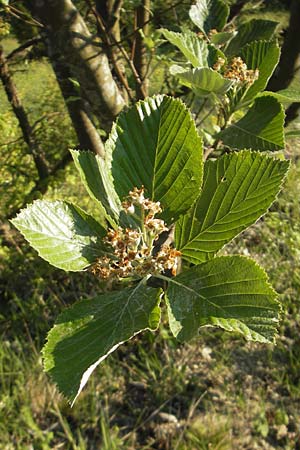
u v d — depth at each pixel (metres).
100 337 0.25
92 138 0.79
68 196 1.10
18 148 1.08
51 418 0.84
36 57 0.99
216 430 0.80
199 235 0.30
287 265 1.06
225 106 0.44
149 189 0.31
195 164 0.30
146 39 0.63
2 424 0.80
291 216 1.21
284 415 0.83
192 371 0.90
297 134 0.49
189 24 0.78
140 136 0.31
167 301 0.27
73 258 0.28
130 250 0.28
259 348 0.94
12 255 1.04
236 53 0.49
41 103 1.17
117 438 0.80
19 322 0.98
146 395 0.87
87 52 0.53
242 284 0.26
